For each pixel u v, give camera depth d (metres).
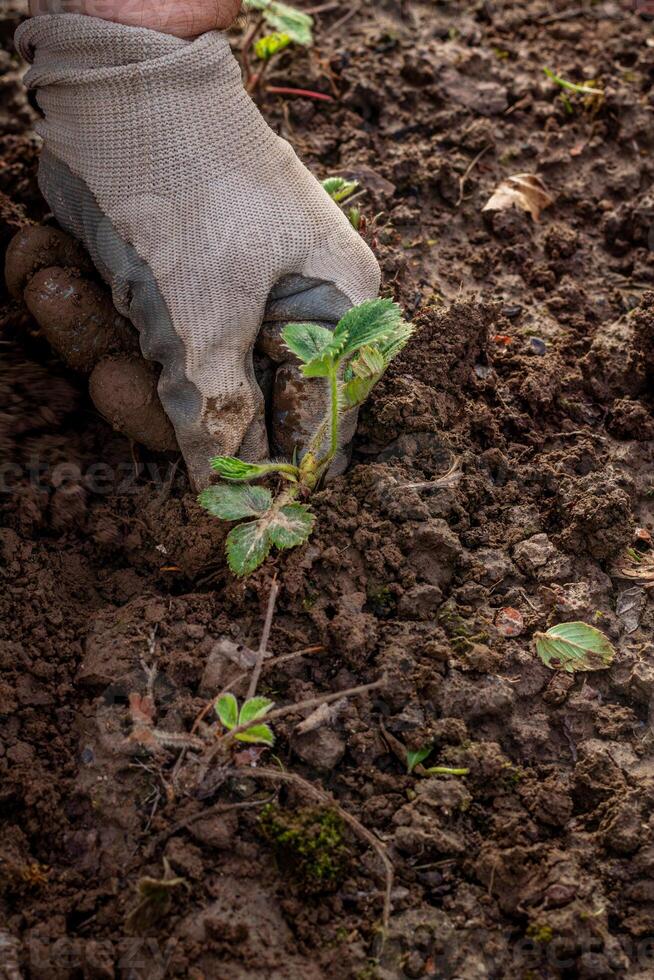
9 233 0.90
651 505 0.85
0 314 0.89
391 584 0.79
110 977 0.71
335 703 0.76
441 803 0.74
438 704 0.77
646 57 1.04
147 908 0.71
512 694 0.77
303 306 0.80
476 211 0.96
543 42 1.06
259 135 0.79
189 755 0.75
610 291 0.93
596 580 0.81
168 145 0.78
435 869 0.74
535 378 0.87
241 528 0.77
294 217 0.79
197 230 0.78
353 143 0.97
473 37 1.05
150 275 0.79
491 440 0.85
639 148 0.99
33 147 0.96
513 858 0.73
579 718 0.77
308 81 1.00
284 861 0.73
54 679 0.78
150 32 0.77
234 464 0.77
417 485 0.81
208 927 0.72
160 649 0.78
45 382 0.86
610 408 0.88
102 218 0.79
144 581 0.82
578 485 0.83
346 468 0.83
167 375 0.79
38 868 0.74
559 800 0.75
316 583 0.79
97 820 0.75
